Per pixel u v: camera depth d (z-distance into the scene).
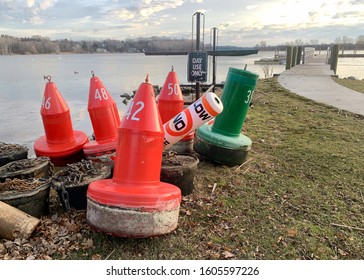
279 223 3.72
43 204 3.73
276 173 5.04
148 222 3.04
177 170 4.04
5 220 3.27
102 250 3.21
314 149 6.03
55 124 5.04
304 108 9.56
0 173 3.99
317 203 4.18
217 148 5.02
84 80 24.80
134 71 32.47
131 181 3.28
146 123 3.31
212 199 4.18
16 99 15.44
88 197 3.24
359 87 14.45
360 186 4.66
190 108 4.30
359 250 3.30
